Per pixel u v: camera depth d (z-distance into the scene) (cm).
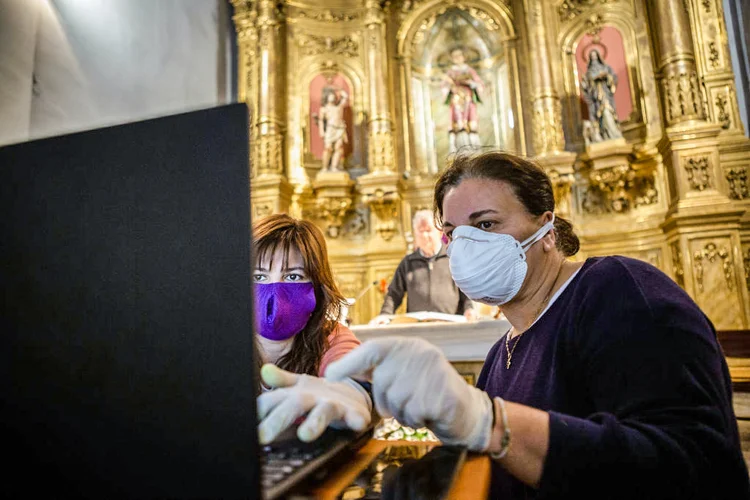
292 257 101
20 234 38
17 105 354
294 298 99
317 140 618
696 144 465
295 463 43
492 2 612
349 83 634
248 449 33
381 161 580
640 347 65
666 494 53
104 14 452
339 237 593
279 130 592
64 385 36
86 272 37
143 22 500
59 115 395
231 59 630
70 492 35
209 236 36
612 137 524
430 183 582
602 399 68
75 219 38
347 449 54
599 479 53
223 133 36
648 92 529
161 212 36
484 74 634
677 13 496
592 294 77
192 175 36
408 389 49
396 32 638
